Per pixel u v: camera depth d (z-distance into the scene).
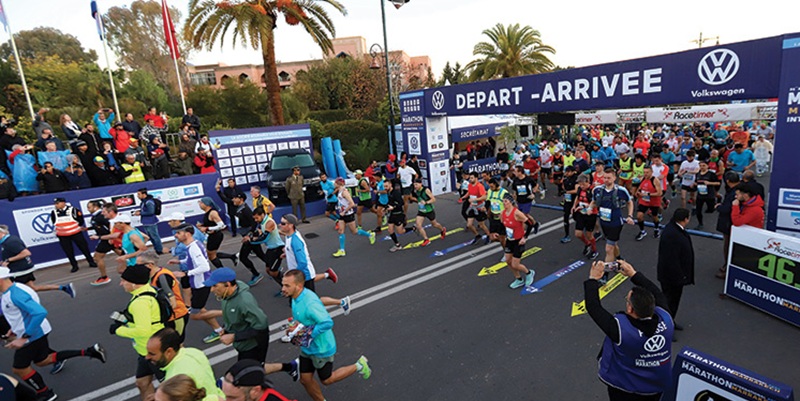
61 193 10.88
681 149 15.86
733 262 6.40
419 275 8.41
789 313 5.65
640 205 9.55
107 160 12.34
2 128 11.80
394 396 4.73
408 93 16.23
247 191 17.66
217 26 18.50
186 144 15.25
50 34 42.88
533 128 27.77
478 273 8.27
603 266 3.59
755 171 17.09
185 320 5.03
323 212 14.62
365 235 10.60
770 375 4.68
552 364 5.14
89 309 7.78
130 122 14.17
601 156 15.98
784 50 6.32
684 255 5.31
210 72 55.69
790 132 6.41
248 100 28.58
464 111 13.98
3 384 3.41
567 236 9.91
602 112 19.52
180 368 3.28
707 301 6.49
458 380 4.95
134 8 41.62
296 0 19.23
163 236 12.34
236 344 4.22
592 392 4.59
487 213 10.21
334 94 37.66
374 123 27.98
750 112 14.53
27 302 4.57
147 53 42.50
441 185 16.80
